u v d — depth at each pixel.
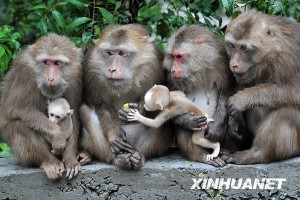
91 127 10.48
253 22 10.12
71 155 10.27
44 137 10.16
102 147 10.44
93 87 10.48
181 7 13.23
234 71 10.12
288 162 10.17
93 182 10.22
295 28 10.37
